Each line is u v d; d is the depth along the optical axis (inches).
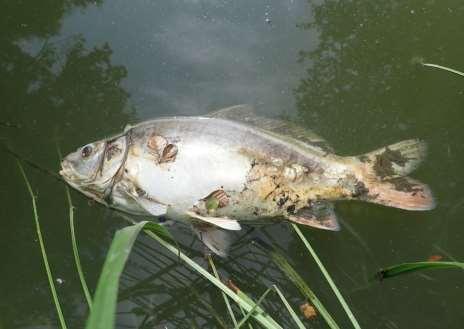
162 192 46.9
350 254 49.7
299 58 56.9
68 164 49.0
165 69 56.4
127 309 48.1
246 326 46.6
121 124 53.9
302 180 47.4
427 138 53.2
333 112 54.2
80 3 60.4
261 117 48.9
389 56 56.9
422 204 47.5
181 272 49.3
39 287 48.8
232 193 46.8
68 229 51.0
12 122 54.4
